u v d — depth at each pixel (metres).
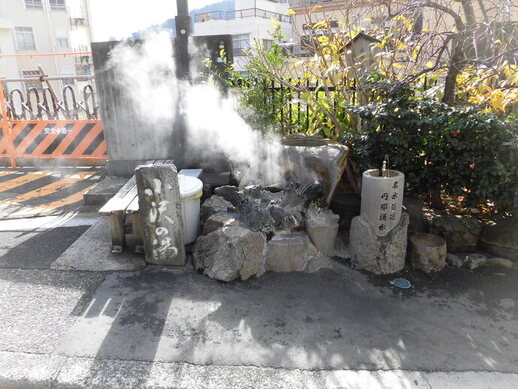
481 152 3.86
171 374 2.68
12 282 3.74
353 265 4.05
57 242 4.57
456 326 3.17
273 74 5.14
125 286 3.69
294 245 3.89
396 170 4.16
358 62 4.95
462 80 5.01
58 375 2.67
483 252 4.16
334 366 2.75
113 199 4.27
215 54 5.43
